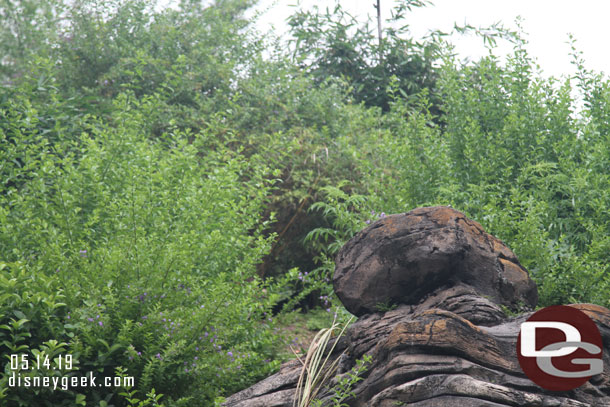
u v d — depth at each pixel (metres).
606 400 6.53
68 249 8.91
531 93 13.51
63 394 7.75
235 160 11.38
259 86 17.31
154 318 8.26
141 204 9.70
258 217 11.58
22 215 9.57
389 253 8.28
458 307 7.58
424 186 12.02
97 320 7.99
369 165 13.16
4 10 17.08
